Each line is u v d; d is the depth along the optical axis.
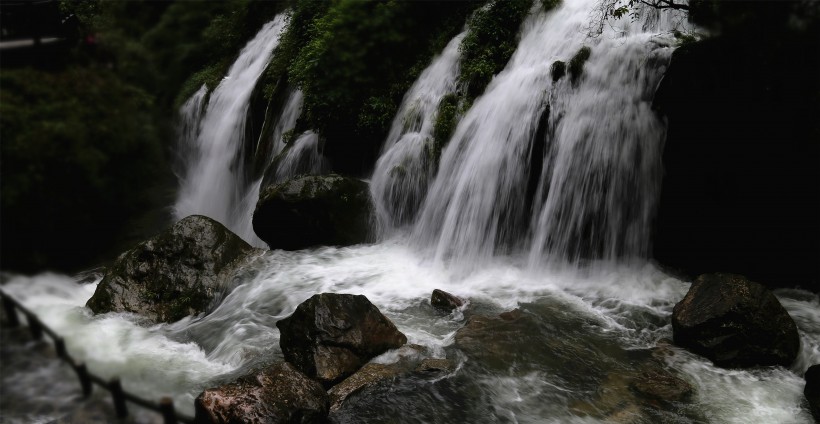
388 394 6.78
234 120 17.48
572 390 6.84
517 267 10.02
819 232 8.34
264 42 19.72
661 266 9.66
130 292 9.59
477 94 11.37
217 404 6.07
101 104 13.91
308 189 10.77
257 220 11.02
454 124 11.25
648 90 9.44
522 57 11.35
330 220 10.85
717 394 6.64
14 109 12.14
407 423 6.36
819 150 7.92
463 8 12.91
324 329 7.18
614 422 6.27
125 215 13.84
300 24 15.20
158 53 21.75
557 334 7.97
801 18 7.41
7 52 13.05
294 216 10.70
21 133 11.98
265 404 6.07
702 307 7.44
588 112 9.76
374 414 6.48
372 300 9.13
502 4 11.90
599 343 7.75
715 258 9.23
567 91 10.05
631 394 6.71
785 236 8.63
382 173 11.73
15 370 7.84
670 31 10.04
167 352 8.34
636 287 9.14
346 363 7.07
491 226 10.30
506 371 7.19
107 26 16.58
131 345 8.52
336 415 6.46
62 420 6.97
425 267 10.31
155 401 7.03
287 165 13.20
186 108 20.80
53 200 12.20
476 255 10.28
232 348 8.16
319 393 6.46
